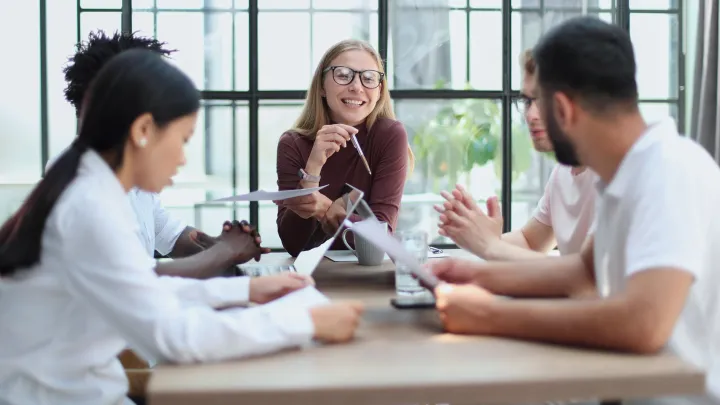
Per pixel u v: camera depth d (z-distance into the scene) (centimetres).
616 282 114
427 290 147
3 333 118
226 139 426
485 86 431
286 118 427
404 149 244
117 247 106
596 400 90
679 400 121
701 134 382
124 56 116
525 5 428
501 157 430
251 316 105
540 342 107
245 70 425
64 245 108
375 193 240
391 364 97
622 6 422
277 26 424
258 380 90
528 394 89
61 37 413
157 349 100
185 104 116
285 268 176
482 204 432
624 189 109
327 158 237
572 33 110
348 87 240
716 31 377
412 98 427
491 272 144
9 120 411
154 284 106
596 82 108
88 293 105
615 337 99
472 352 102
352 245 229
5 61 407
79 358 120
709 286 113
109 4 416
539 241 216
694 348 114
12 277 117
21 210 117
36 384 118
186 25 421
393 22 426
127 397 141
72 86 188
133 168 117
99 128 114
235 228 187
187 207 424
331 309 109
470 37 428
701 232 103
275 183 429
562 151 116
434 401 88
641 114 113
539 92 114
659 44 427
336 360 99
